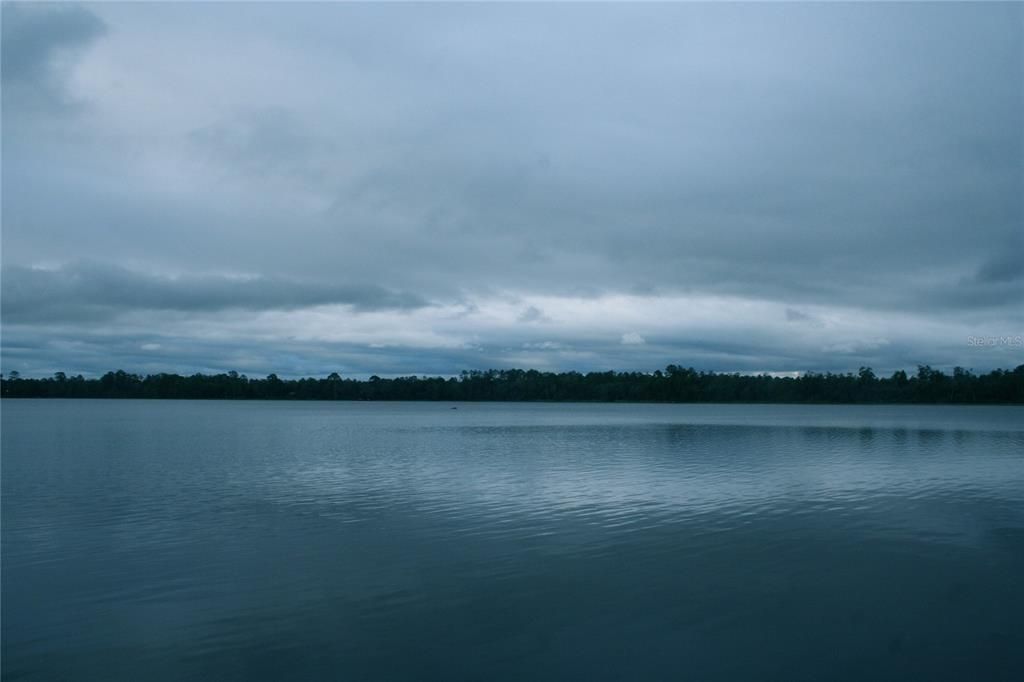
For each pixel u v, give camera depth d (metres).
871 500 26.23
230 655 12.48
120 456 44.19
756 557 18.12
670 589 15.59
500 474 34.47
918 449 48.16
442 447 50.72
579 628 13.45
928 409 158.88
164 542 20.22
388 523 22.53
